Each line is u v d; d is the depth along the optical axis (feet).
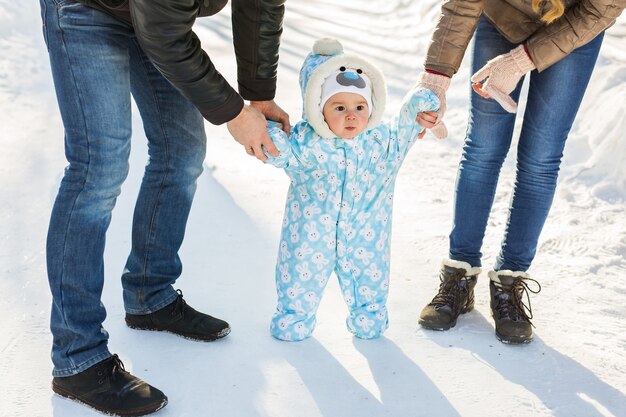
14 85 18.15
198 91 6.52
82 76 6.61
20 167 13.32
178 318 8.21
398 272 10.14
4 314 8.57
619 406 7.28
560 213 12.28
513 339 8.32
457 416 7.01
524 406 7.22
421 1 28.19
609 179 13.14
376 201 8.09
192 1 6.04
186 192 8.07
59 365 7.00
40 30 22.85
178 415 6.88
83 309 6.97
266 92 7.88
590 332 8.71
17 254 10.12
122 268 9.82
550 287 9.82
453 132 16.67
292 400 7.15
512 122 8.61
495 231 11.64
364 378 7.56
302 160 7.77
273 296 9.25
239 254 10.39
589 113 14.93
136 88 7.61
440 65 8.00
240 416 6.89
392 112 18.38
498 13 8.12
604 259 10.67
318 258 8.05
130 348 7.99
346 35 26.53
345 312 8.95
